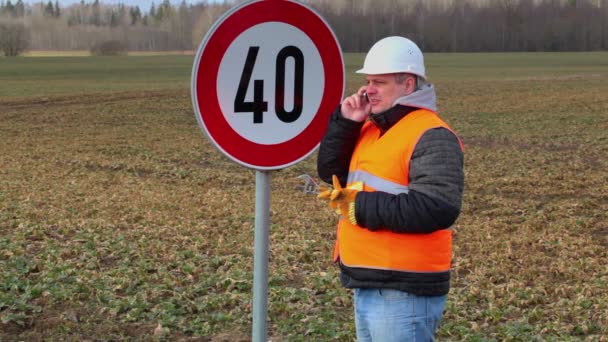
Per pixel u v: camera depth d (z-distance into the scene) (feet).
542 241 33.24
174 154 73.15
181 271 27.50
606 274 27.68
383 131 10.69
